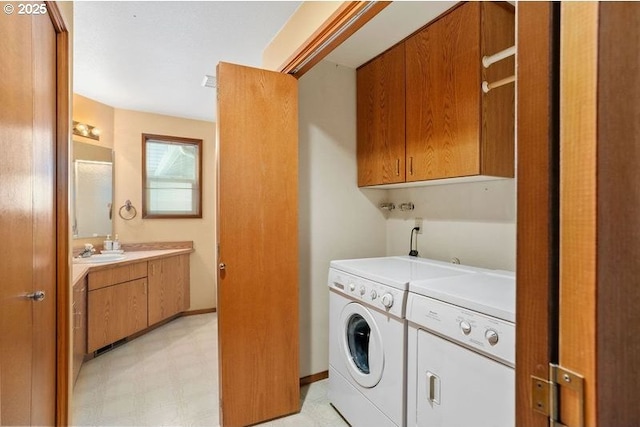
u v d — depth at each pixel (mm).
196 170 3816
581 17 414
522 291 480
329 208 2402
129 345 2896
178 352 2764
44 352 1188
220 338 1758
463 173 1632
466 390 1160
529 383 469
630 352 437
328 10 1528
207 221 3854
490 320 1085
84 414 1914
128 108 3404
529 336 470
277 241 1894
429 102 1827
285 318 1922
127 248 3408
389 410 1496
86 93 2998
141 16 1842
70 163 1430
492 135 1609
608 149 407
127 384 2248
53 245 1302
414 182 2010
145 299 3090
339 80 2426
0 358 815
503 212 1801
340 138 2439
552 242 442
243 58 2365
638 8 454
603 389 404
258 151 1834
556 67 438
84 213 3092
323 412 1971
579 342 414
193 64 2449
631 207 439
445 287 1358
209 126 3877
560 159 432
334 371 1970
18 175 925
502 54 1446
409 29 1890
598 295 401
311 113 2320
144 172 3514
